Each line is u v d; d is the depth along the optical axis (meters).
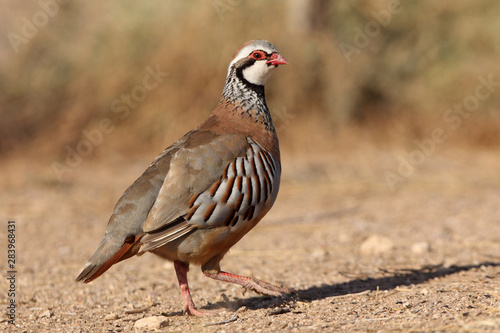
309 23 18.53
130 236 6.20
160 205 6.20
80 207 13.56
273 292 6.81
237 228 6.49
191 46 18.19
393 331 5.45
